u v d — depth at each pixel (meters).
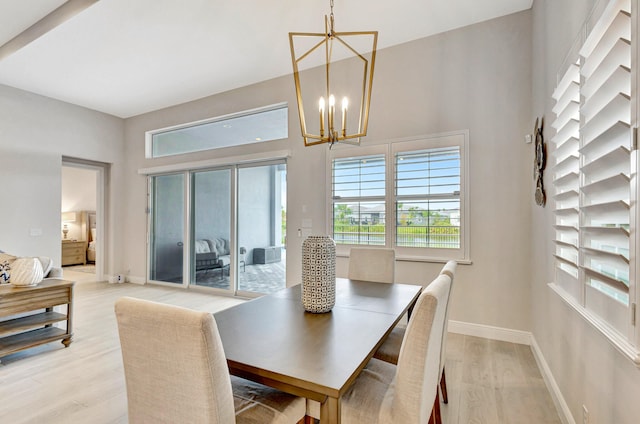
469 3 2.98
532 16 2.98
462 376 2.47
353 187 3.92
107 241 6.13
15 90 4.75
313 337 1.46
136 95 5.08
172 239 5.65
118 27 3.26
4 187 4.63
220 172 5.14
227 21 3.20
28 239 4.84
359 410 1.32
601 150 1.42
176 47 3.68
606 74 1.36
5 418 1.95
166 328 1.00
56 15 3.17
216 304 4.51
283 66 4.18
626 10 1.19
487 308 3.21
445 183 3.42
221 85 4.75
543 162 2.49
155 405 1.08
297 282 4.31
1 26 3.42
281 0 2.89
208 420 0.99
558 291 2.01
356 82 3.91
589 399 1.59
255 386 1.46
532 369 2.58
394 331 2.19
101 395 2.20
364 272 2.80
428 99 3.50
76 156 5.46
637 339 1.10
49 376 2.46
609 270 1.45
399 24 3.29
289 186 4.41
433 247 3.46
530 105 3.04
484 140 3.23
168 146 5.79
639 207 1.09
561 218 2.10
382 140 3.73
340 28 3.33
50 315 3.15
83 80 4.53
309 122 4.26
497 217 3.17
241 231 4.95
